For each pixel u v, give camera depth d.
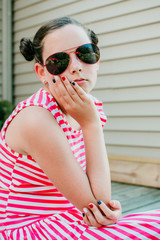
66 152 1.20
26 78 5.31
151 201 3.03
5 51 5.52
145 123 3.78
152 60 3.69
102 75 4.19
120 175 3.91
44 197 1.30
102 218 1.16
